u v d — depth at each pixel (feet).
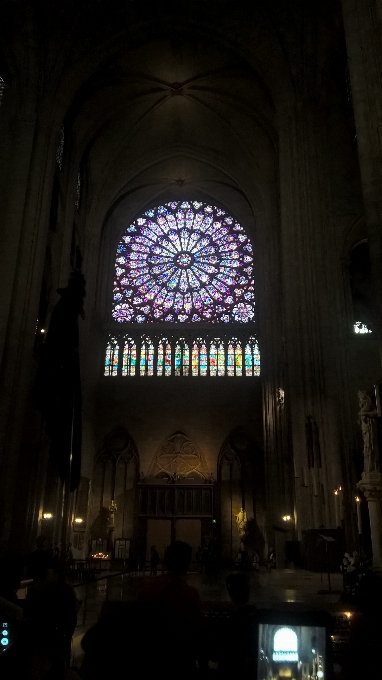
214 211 132.77
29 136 78.07
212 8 85.56
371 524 51.11
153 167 123.54
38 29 80.33
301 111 82.48
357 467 68.03
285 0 81.30
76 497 103.45
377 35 47.96
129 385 118.93
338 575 53.57
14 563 16.20
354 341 76.18
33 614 11.39
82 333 106.52
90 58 86.07
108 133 110.01
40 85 81.25
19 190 74.90
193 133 115.55
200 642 12.83
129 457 114.73
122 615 10.71
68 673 11.50
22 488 76.64
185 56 96.12
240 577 15.76
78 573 70.28
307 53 82.79
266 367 107.65
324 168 81.92
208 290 126.00
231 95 102.53
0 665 10.84
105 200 118.21
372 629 13.04
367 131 45.34
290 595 38.24
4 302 69.56
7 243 72.23
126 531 109.81
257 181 112.47
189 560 14.17
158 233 131.34
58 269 92.02
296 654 11.46
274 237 108.06
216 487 111.86
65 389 18.47
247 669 11.53
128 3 84.07
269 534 98.37
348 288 79.05
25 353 69.41
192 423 116.06
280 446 96.94
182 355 120.67
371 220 42.55
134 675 10.27
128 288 126.62
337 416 68.54
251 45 85.92
